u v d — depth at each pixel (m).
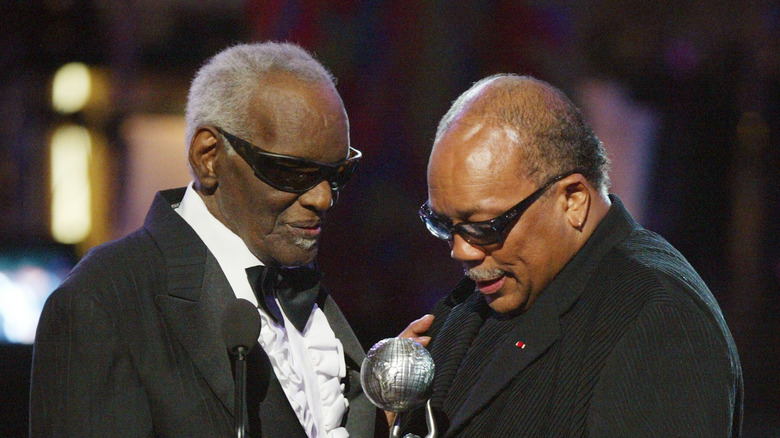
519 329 8.47
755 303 33.38
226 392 8.05
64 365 7.73
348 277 27.03
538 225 8.20
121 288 8.09
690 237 33.94
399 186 27.19
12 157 29.66
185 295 8.27
